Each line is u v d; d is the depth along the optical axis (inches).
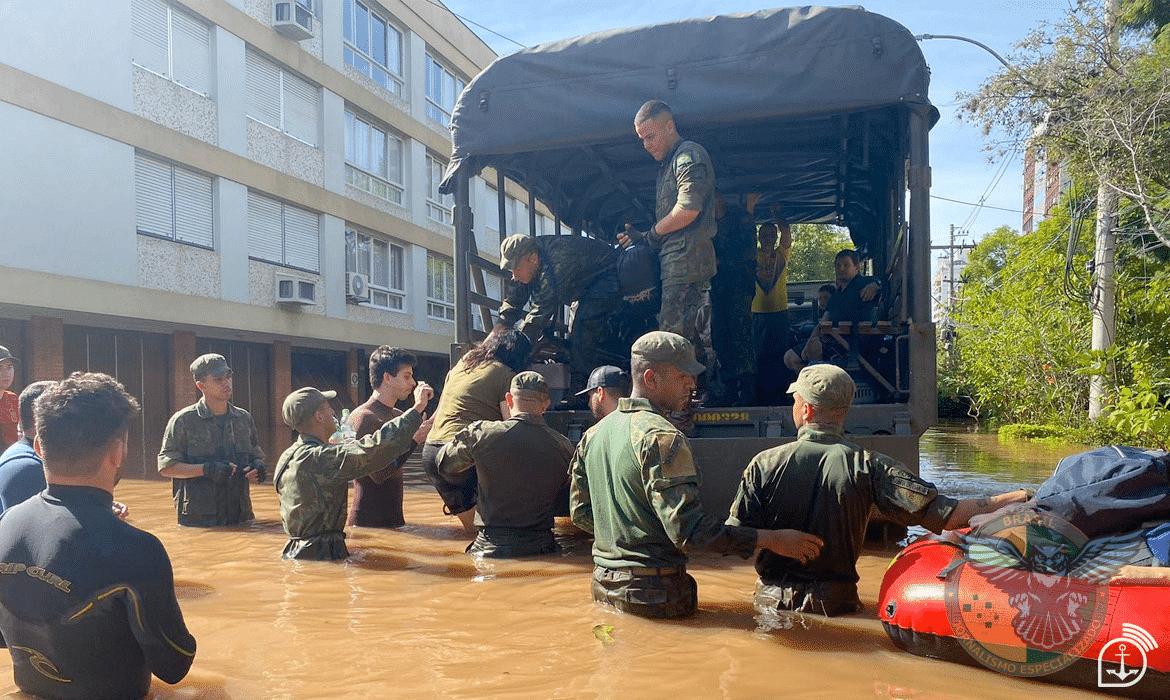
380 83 899.4
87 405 102.6
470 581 169.3
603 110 244.7
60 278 512.7
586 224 388.5
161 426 636.1
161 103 597.0
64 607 97.8
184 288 614.5
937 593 119.9
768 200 372.2
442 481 219.3
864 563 185.0
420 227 956.0
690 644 127.4
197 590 162.4
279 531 229.3
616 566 145.8
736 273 288.7
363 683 109.7
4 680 108.3
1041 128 492.1
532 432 195.5
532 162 299.7
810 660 120.3
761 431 215.6
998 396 743.1
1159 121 460.1
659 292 255.4
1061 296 663.1
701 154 220.4
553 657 121.1
